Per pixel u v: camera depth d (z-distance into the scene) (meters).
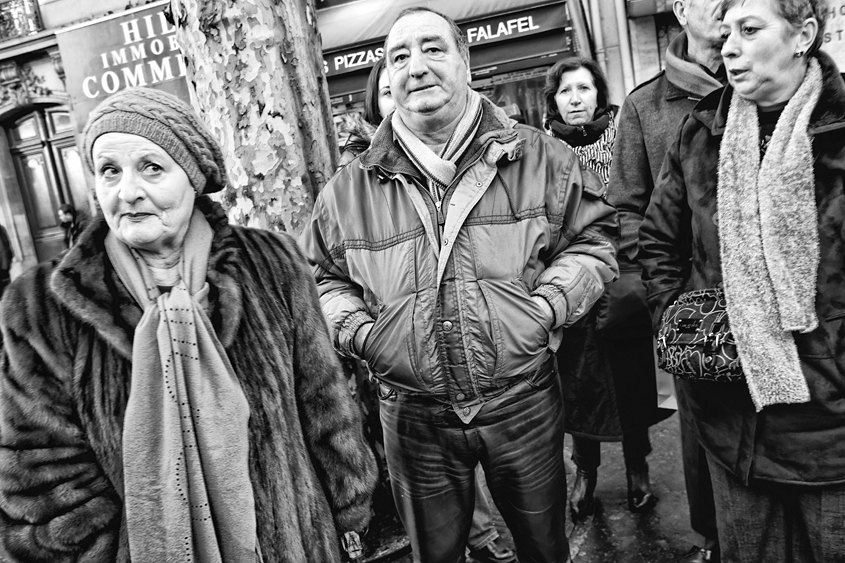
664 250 2.05
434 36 1.74
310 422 1.47
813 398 1.64
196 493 1.19
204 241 1.38
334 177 1.99
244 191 2.69
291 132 2.68
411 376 1.81
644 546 2.60
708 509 2.26
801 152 1.59
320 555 1.40
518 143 1.79
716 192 1.83
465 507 1.93
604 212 1.91
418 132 1.83
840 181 1.58
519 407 1.82
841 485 1.66
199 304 1.30
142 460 1.17
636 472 2.83
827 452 1.65
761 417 1.74
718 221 1.77
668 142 2.37
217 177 1.39
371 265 1.87
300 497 1.38
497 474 1.87
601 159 3.13
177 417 1.19
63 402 1.21
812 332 1.63
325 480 1.48
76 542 1.17
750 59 1.63
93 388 1.22
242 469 1.24
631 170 2.47
